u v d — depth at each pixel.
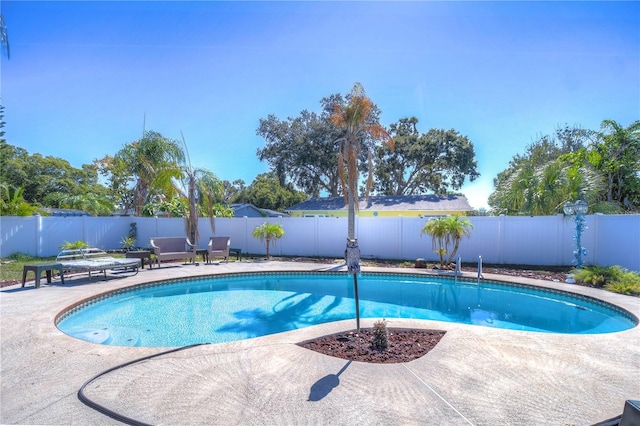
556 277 9.86
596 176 13.16
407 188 31.53
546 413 2.90
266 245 15.19
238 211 28.81
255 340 4.77
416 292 9.30
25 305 6.66
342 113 11.45
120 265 9.67
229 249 13.75
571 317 7.08
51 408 2.97
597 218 10.95
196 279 10.20
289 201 39.16
